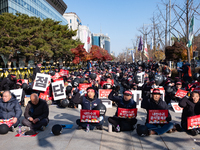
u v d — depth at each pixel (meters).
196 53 13.69
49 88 9.83
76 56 38.47
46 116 6.13
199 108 5.64
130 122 5.82
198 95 5.63
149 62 26.81
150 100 5.82
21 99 9.47
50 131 5.94
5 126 5.70
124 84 9.77
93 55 49.78
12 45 26.19
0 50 23.95
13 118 6.02
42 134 5.70
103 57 62.09
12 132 5.89
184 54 23.94
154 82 9.52
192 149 4.59
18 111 6.01
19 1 49.16
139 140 5.18
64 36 41.34
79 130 5.98
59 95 9.02
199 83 9.51
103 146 4.82
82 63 51.03
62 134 5.65
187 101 5.70
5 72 14.45
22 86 9.55
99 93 9.08
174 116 7.59
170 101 9.23
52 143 5.03
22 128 5.83
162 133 5.46
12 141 5.20
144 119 7.21
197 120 5.45
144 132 5.32
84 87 9.57
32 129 5.91
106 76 10.80
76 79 9.66
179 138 5.26
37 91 10.13
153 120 5.66
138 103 8.79
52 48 32.50
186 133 5.63
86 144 4.94
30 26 27.12
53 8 77.50
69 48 36.66
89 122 5.96
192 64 14.02
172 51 24.83
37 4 61.44
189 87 10.35
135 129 6.07
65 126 6.33
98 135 5.55
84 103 6.00
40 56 31.86
